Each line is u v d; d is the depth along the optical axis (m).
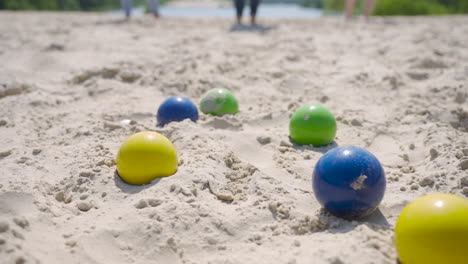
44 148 0.86
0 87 1.11
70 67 1.31
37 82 1.20
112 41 1.61
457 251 0.56
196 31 1.92
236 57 1.42
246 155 0.87
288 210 0.70
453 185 0.76
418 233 0.58
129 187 0.75
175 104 0.95
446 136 0.90
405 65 1.34
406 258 0.59
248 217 0.69
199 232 0.66
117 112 1.02
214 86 1.19
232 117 0.98
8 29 1.93
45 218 0.68
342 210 0.67
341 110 1.06
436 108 1.02
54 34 1.78
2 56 1.41
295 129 0.90
